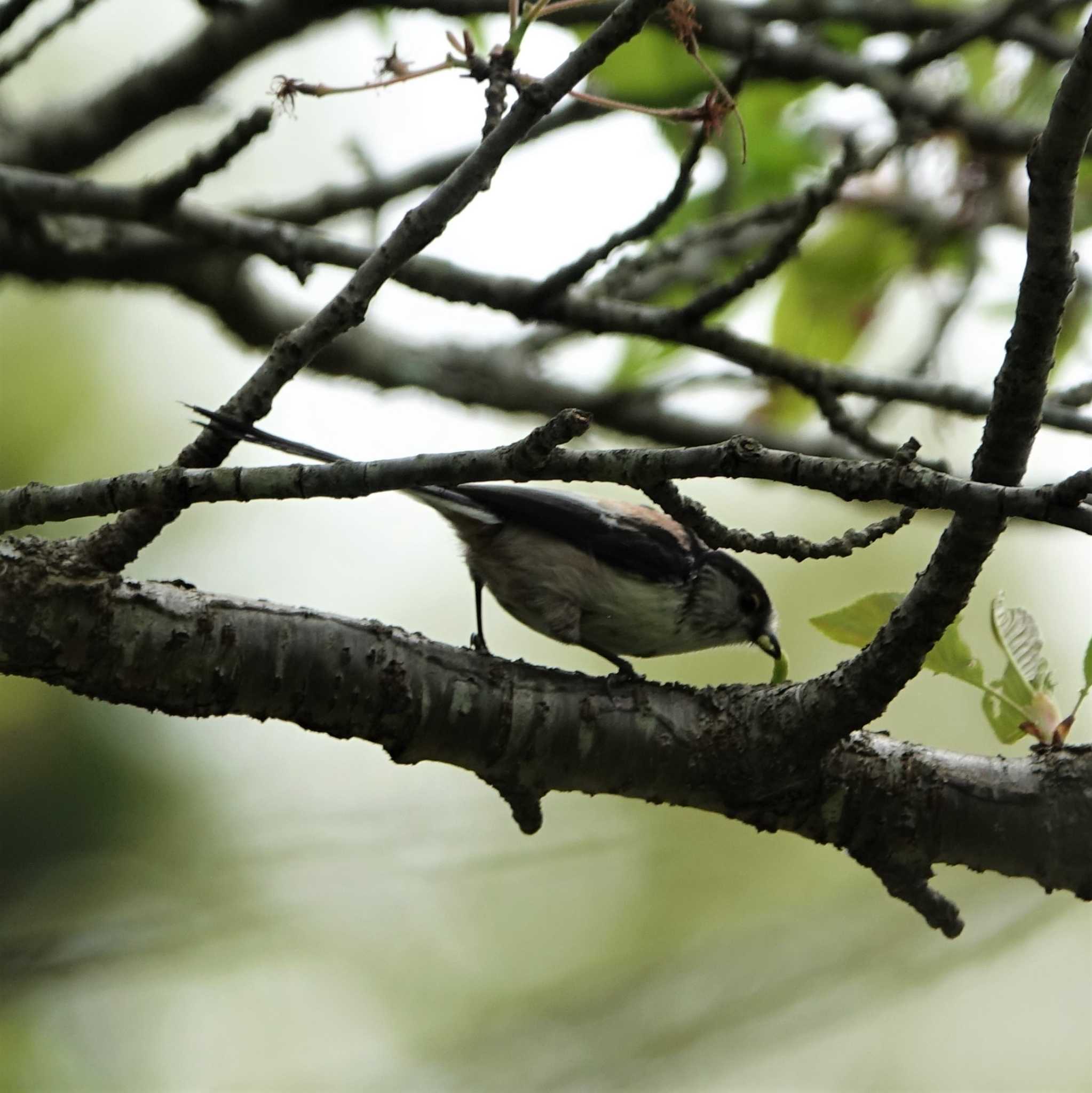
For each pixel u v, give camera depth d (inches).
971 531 218.5
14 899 475.5
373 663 262.7
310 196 440.8
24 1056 480.4
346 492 221.8
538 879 528.1
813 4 429.7
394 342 488.4
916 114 410.9
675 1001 379.9
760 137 448.1
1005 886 404.2
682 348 475.2
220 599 259.3
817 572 598.5
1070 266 201.9
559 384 491.2
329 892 422.3
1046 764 268.8
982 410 384.8
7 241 440.5
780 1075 476.1
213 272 468.8
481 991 509.0
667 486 211.6
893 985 376.2
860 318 470.3
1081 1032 486.9
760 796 269.9
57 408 562.6
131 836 498.3
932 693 579.8
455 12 391.5
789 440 480.1
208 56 414.9
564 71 231.1
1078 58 183.3
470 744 268.1
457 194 241.3
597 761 269.6
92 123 432.5
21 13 341.4
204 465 260.7
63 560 248.1
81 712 511.8
